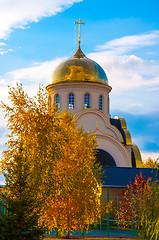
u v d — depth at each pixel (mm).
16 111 24438
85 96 53969
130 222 34750
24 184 21531
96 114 51562
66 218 26906
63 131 25688
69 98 53844
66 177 25750
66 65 54938
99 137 50562
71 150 27578
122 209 35719
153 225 13773
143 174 46125
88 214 27984
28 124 24312
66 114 30000
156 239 13453
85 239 29438
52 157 24281
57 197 26125
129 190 37719
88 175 28141
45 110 25219
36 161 23531
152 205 14266
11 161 22203
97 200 28906
